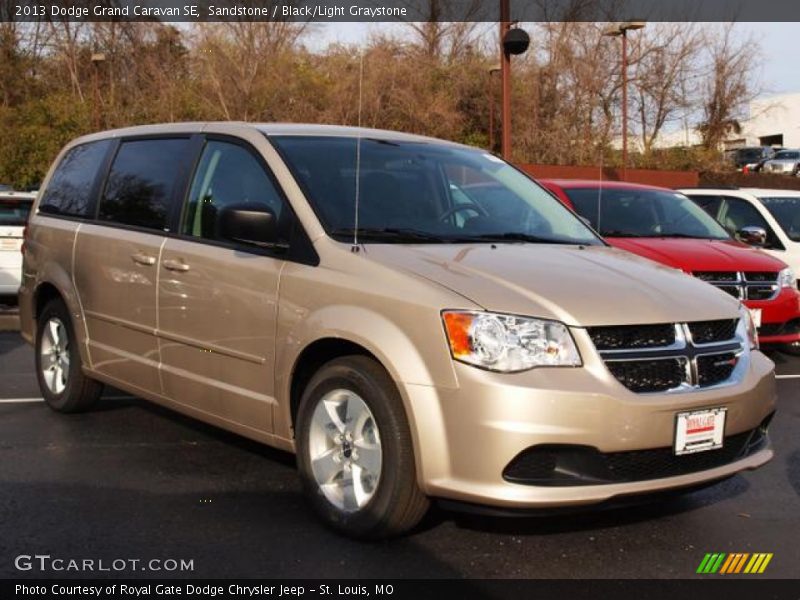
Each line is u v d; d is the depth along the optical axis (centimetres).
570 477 385
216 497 488
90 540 426
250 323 474
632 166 3350
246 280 478
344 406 433
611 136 3422
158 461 553
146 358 556
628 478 395
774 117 6238
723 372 429
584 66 3434
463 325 387
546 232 538
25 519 452
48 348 675
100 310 599
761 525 463
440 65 3356
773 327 846
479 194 550
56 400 662
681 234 902
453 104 3275
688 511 481
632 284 433
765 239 1030
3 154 3142
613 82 3506
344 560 406
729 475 423
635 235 880
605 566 407
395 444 402
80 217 638
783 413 712
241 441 599
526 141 3189
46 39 3928
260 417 472
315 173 494
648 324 406
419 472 394
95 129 3147
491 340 384
